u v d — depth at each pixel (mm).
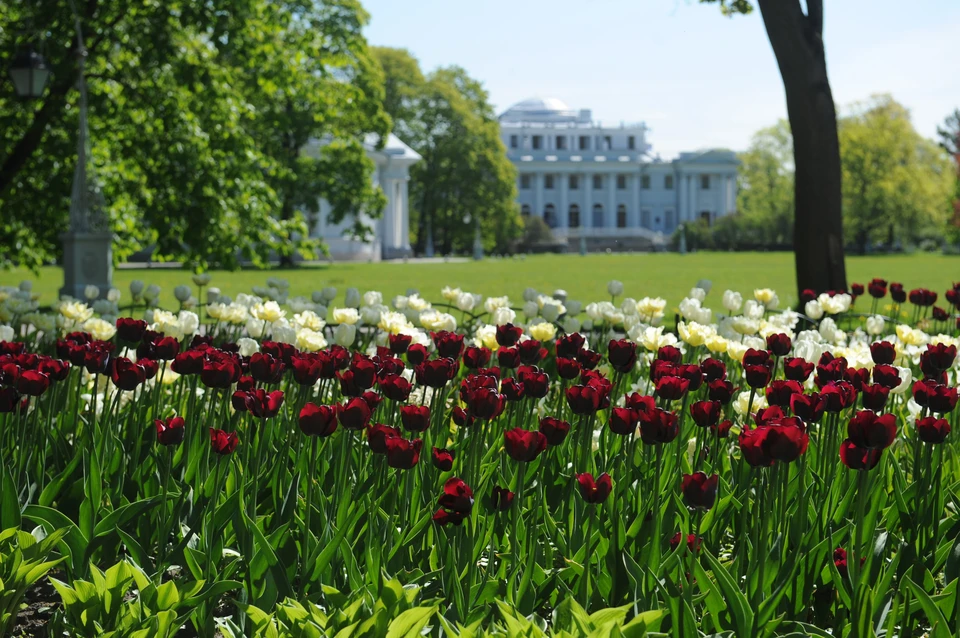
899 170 73000
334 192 43906
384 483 3254
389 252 66125
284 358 3703
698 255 72750
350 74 42469
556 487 3416
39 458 3545
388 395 3111
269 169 19016
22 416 3539
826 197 11602
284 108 40375
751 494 3246
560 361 3361
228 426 3803
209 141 17500
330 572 2658
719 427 3160
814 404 2760
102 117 16469
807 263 11703
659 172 113500
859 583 2510
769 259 57188
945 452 3893
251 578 2668
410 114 65812
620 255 76688
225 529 3094
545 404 4941
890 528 3150
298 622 2240
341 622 2225
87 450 3559
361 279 31312
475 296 6145
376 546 2721
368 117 43906
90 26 16078
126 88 16844
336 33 39000
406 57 65688
